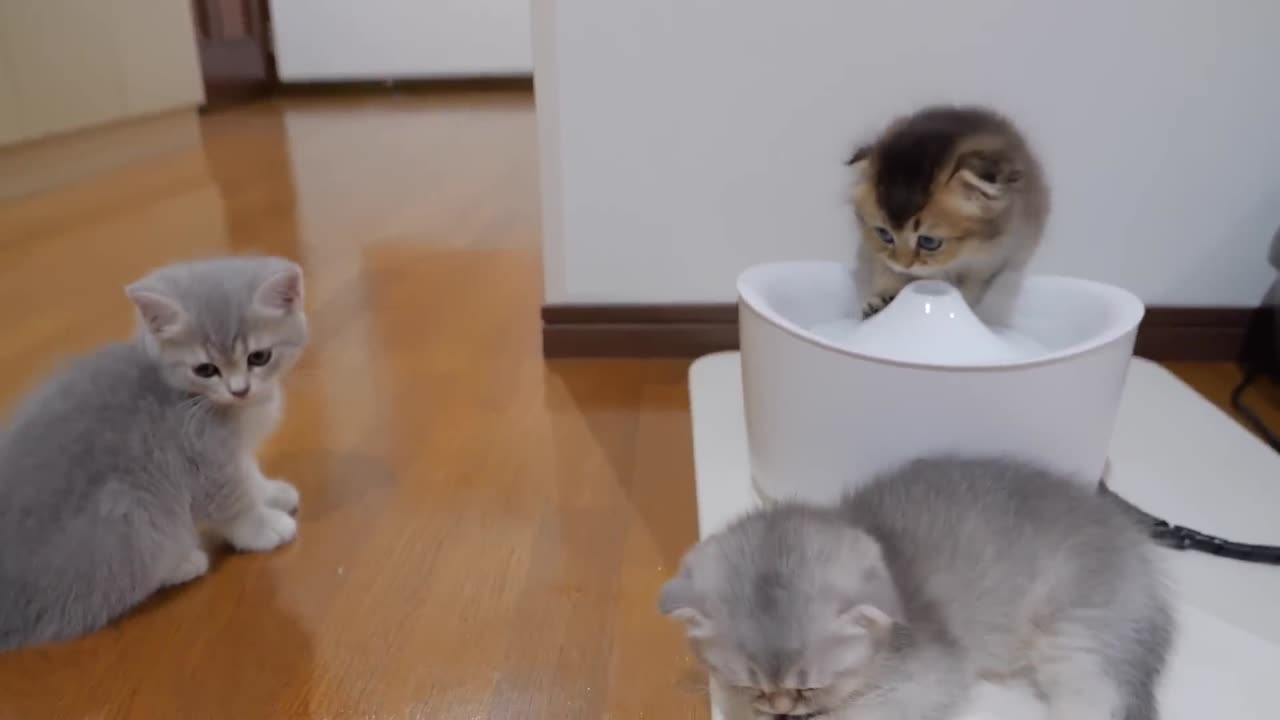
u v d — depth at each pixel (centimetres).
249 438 122
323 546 127
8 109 299
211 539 129
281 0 532
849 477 116
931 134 144
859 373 109
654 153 173
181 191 322
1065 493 101
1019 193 141
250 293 118
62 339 191
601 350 187
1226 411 162
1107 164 169
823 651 87
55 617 109
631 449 152
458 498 138
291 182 337
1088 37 160
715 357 180
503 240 263
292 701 101
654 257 181
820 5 160
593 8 162
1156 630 95
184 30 386
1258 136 165
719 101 168
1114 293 127
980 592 95
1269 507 129
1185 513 128
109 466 110
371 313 210
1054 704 95
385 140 418
